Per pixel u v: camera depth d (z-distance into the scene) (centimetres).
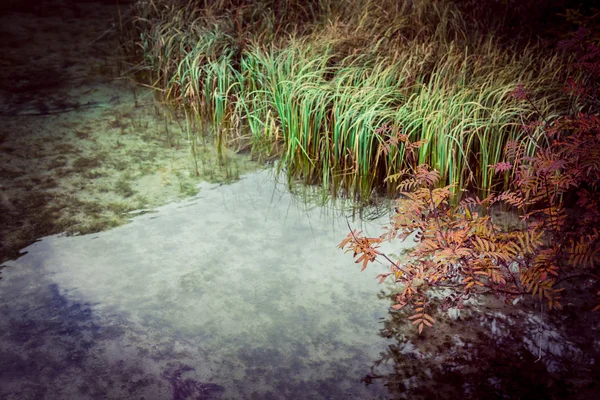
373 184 424
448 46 523
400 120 414
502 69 470
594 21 528
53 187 421
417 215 333
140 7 666
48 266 342
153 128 513
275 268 346
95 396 260
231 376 272
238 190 428
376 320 307
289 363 280
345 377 272
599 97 396
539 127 384
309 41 535
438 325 304
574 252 305
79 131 504
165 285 329
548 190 330
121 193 418
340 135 421
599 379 270
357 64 492
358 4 594
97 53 661
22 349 284
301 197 422
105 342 290
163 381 269
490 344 291
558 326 303
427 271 321
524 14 599
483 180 395
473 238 314
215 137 496
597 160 285
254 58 504
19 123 511
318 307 316
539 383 268
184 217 393
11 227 375
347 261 353
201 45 540
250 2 617
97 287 327
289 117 431
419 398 261
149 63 606
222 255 355
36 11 773
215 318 307
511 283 330
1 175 432
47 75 605
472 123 392
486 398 260
